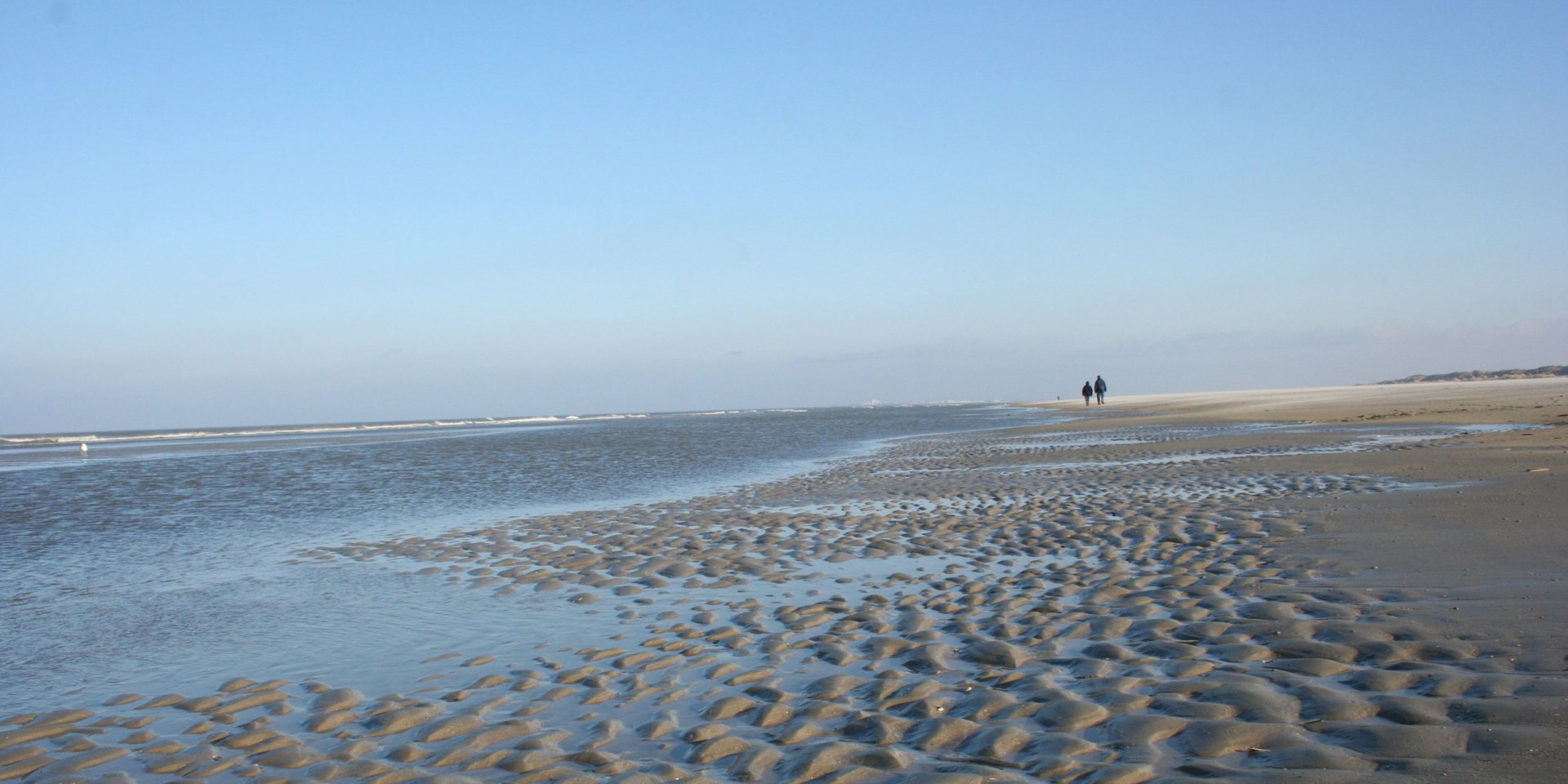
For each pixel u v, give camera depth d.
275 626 7.81
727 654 6.18
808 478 19.80
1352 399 46.94
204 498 19.16
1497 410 29.70
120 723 5.42
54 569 11.04
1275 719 4.24
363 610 8.30
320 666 6.50
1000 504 13.52
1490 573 6.70
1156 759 3.91
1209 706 4.46
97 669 6.64
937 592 7.80
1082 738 4.20
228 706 5.64
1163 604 6.79
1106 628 6.18
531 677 5.89
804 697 5.13
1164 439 26.03
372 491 19.83
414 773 4.38
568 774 4.21
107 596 9.32
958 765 4.00
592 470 24.03
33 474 28.47
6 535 14.05
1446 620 5.59
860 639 6.34
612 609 7.85
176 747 4.95
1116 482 15.45
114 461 35.62
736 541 11.21
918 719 4.64
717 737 4.59
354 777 4.38
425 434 65.75
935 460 23.31
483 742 4.71
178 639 7.48
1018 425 43.66
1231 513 11.05
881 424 56.53
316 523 14.63
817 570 9.17
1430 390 61.00
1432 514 9.59
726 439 40.16
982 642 6.02
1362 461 15.87
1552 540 7.72
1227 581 7.39
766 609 7.50
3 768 4.73
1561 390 46.41
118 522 15.40
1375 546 8.13
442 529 13.56
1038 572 8.38
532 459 29.19
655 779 4.10
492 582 9.38
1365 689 4.52
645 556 10.42
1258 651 5.37
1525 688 4.29
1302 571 7.46
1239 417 36.47
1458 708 4.13
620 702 5.25
